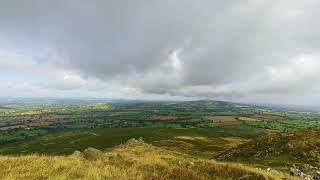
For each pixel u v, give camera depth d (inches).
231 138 7445.9
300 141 2201.0
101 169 943.7
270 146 2283.5
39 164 964.0
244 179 1048.2
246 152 2352.4
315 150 2030.0
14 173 865.5
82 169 930.1
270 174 1149.1
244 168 1162.0
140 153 1758.1
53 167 927.0
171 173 1007.0
